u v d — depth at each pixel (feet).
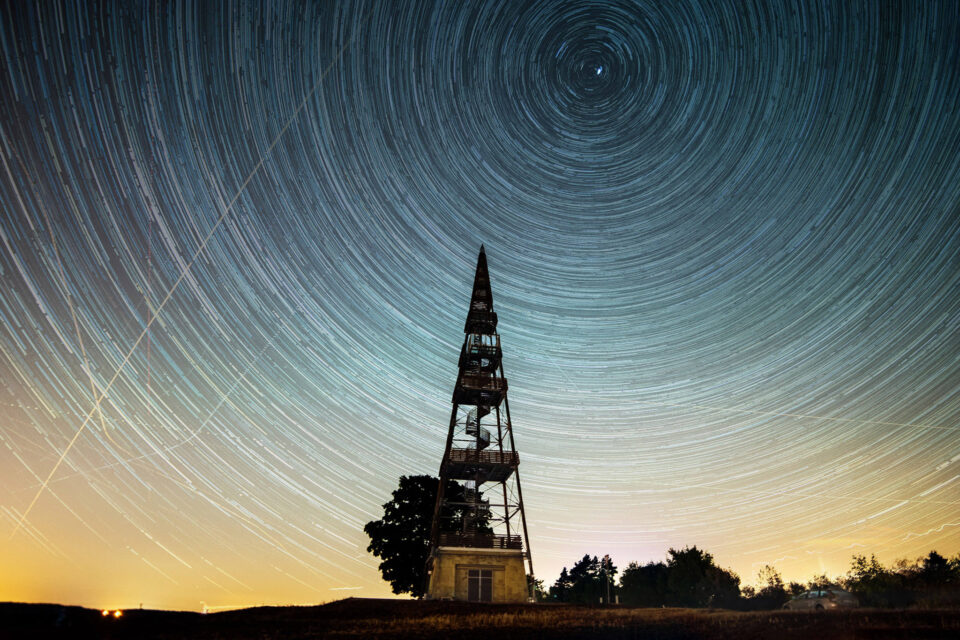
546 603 106.93
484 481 145.07
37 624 68.03
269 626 70.64
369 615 82.02
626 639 63.05
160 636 63.52
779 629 66.64
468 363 155.63
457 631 66.85
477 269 177.78
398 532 161.68
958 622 66.54
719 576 214.48
